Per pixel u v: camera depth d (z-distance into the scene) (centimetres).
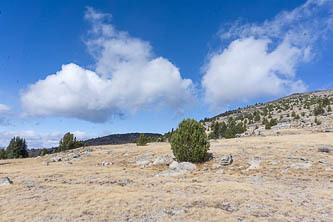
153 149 3703
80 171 2181
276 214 870
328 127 6544
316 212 898
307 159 2069
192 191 1244
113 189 1305
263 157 2298
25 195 1190
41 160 4078
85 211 926
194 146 2339
